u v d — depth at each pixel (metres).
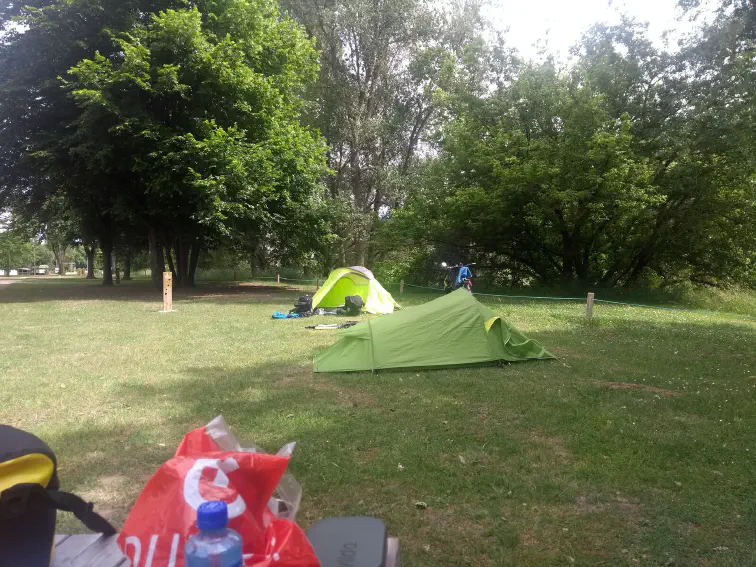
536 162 20.92
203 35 20.92
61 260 78.62
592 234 22.92
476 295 21.86
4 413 5.81
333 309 15.52
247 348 9.51
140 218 24.28
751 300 21.61
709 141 18.91
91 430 5.27
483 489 4.04
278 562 1.50
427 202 25.58
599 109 20.08
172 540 1.49
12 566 1.64
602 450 4.77
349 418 5.59
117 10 20.73
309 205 24.22
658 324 13.16
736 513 3.70
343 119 30.27
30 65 20.50
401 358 7.78
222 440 2.09
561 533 3.46
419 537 3.42
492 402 6.17
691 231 21.70
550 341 10.37
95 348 9.49
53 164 20.88
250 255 34.88
